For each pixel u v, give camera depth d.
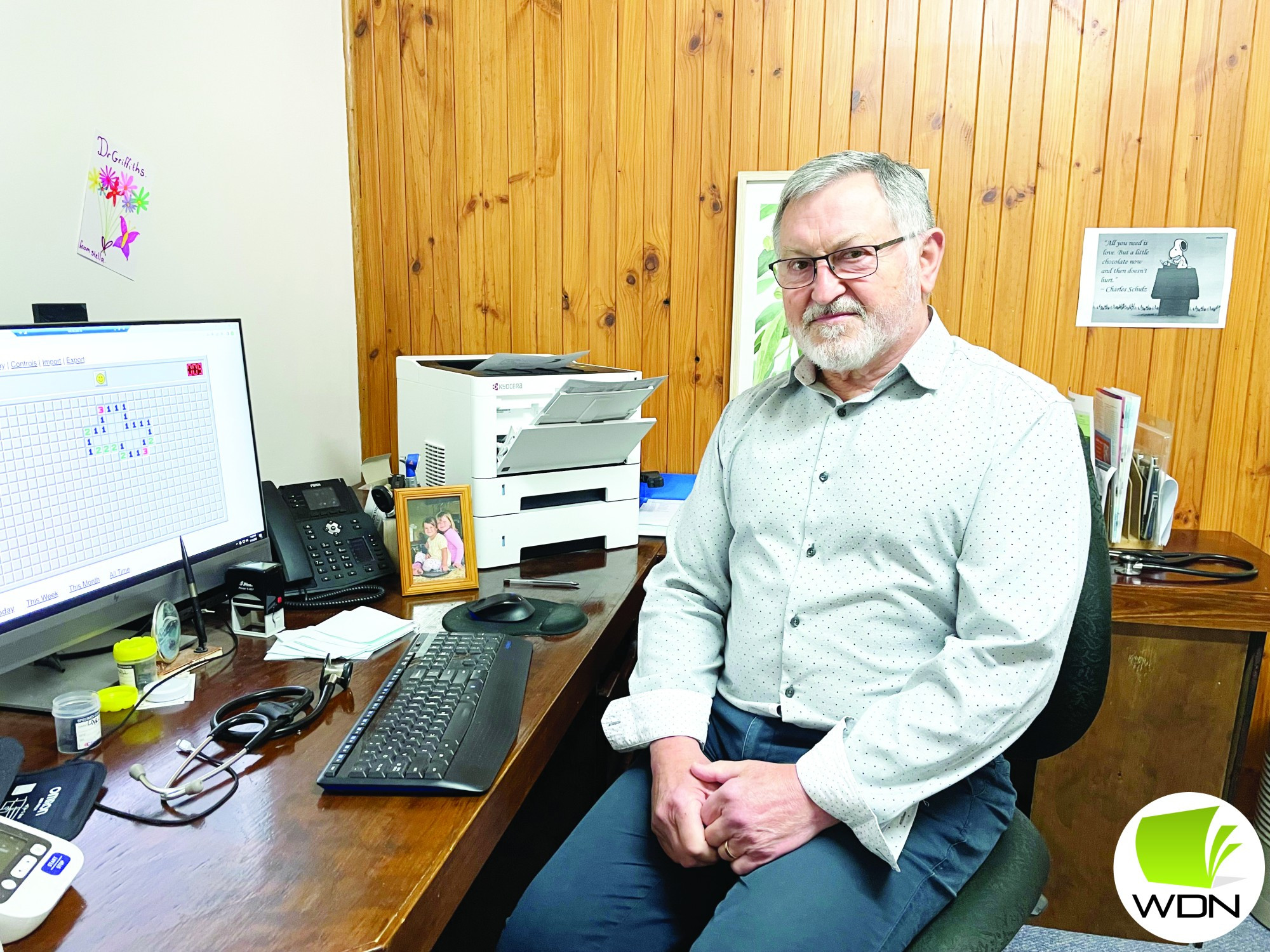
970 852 1.15
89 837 0.85
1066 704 1.22
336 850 0.84
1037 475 1.13
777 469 1.32
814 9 2.00
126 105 1.52
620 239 2.17
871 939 1.04
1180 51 1.88
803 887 1.05
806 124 2.04
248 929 0.73
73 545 1.08
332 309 2.20
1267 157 1.87
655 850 1.21
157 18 1.58
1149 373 2.00
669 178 2.12
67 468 1.08
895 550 1.21
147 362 1.20
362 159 2.26
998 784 1.22
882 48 1.99
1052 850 1.85
